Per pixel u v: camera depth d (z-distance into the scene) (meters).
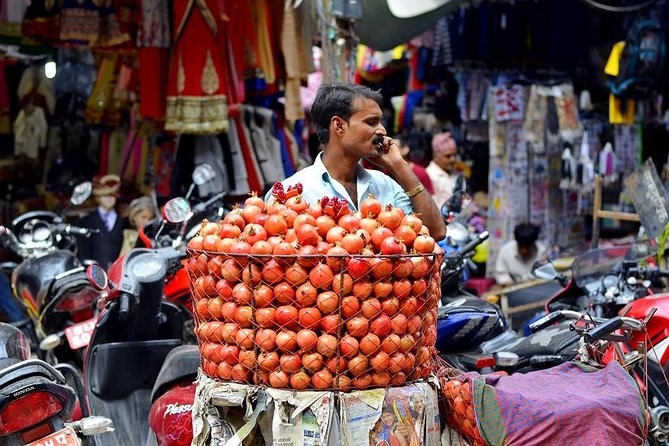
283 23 7.54
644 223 5.49
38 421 3.12
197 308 3.09
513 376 3.27
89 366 4.13
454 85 9.84
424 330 3.03
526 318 6.62
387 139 3.65
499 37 9.41
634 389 3.08
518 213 9.31
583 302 4.81
